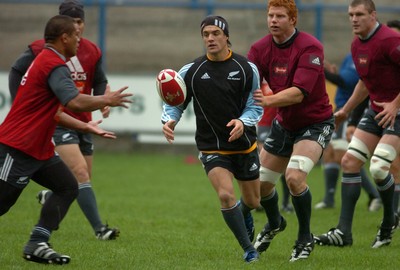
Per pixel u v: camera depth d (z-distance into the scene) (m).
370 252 29.62
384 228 31.11
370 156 31.59
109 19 75.31
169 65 74.88
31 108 24.09
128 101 23.83
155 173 58.69
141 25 75.25
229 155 26.22
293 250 27.67
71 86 23.62
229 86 25.73
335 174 43.91
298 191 26.91
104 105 23.58
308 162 27.16
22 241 30.27
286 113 28.02
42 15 74.94
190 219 38.28
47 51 24.14
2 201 24.36
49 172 25.09
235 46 74.19
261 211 41.03
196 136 26.58
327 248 30.36
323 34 72.44
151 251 28.80
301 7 67.94
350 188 31.05
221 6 67.81
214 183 25.84
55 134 31.38
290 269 25.44
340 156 43.62
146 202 44.38
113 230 31.39
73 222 36.53
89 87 32.31
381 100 31.03
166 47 75.06
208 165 26.09
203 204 43.81
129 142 73.81
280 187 54.62
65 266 25.14
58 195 25.25
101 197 46.28
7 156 23.95
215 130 26.02
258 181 26.95
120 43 75.00
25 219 36.94
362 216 40.44
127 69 74.81
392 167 36.59
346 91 41.56
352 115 38.72
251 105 26.08
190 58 75.00
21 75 28.94
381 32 30.33
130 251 28.61
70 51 24.39
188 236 32.88
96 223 31.50
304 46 27.03
